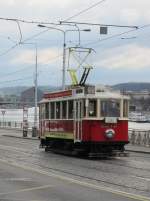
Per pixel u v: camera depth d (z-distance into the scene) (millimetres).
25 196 13711
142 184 16391
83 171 20484
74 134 28641
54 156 28844
